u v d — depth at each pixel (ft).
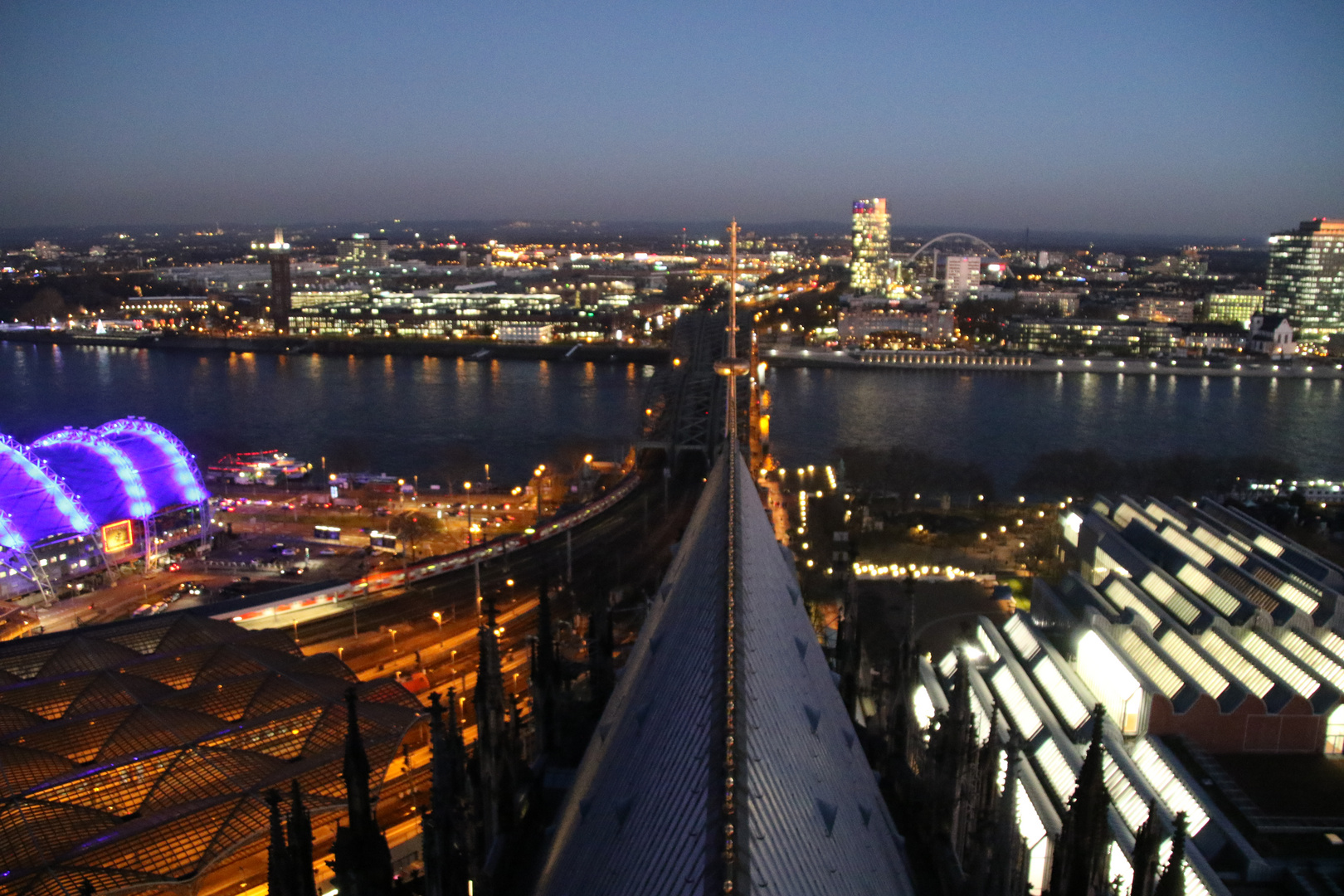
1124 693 338.75
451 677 400.67
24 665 362.94
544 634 217.15
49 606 524.11
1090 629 382.01
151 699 326.03
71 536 554.87
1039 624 451.53
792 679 136.36
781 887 82.64
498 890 164.55
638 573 531.50
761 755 100.78
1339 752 331.36
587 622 431.43
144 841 252.01
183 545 629.10
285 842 142.20
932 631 453.17
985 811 171.42
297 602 482.28
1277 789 306.76
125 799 275.18
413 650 429.79
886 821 137.59
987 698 356.59
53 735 300.61
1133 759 326.85
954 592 511.40
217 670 356.59
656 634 160.35
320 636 446.60
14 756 284.41
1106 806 135.64
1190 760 318.86
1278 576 442.50
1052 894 139.74
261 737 304.30
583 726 225.56
